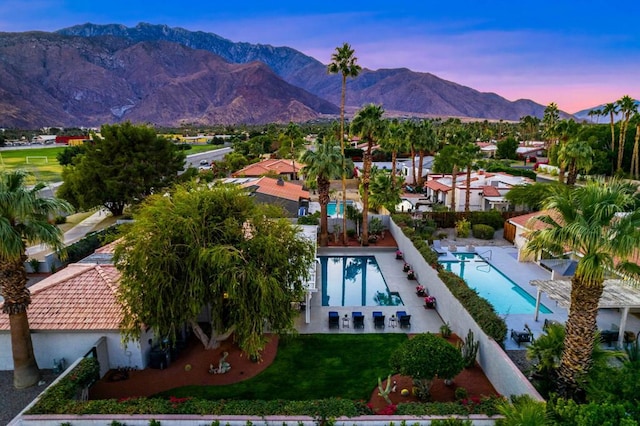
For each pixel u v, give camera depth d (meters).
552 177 71.75
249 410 12.21
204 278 15.02
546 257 27.69
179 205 15.45
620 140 65.69
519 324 20.16
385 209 42.19
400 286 26.02
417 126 58.97
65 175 41.44
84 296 17.03
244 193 17.39
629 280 12.53
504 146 98.50
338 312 22.20
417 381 14.28
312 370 16.47
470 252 32.59
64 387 13.14
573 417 10.05
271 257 15.16
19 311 14.61
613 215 11.77
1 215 13.29
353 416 12.01
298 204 41.06
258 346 14.72
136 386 15.30
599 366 12.55
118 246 15.28
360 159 89.75
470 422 11.57
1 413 13.77
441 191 49.41
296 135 87.56
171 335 16.97
